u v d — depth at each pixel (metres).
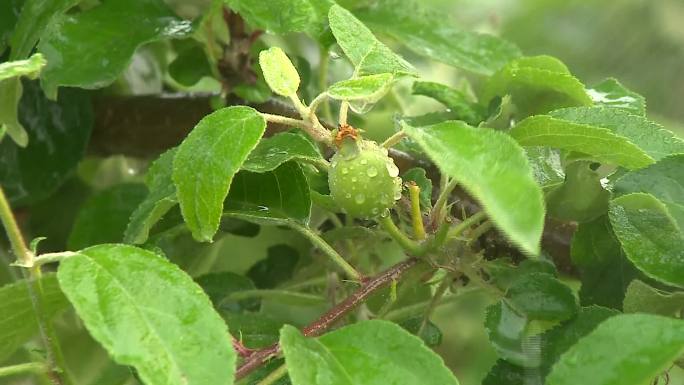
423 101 0.61
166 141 0.52
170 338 0.31
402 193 0.40
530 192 0.29
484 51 0.49
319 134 0.35
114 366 0.43
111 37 0.44
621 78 0.98
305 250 0.51
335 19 0.36
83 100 0.52
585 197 0.39
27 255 0.34
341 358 0.32
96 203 0.52
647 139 0.38
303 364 0.32
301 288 0.50
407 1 0.48
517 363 0.38
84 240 0.51
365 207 0.35
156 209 0.37
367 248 0.45
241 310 0.47
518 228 0.29
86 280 0.31
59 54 0.44
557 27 0.95
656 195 0.36
